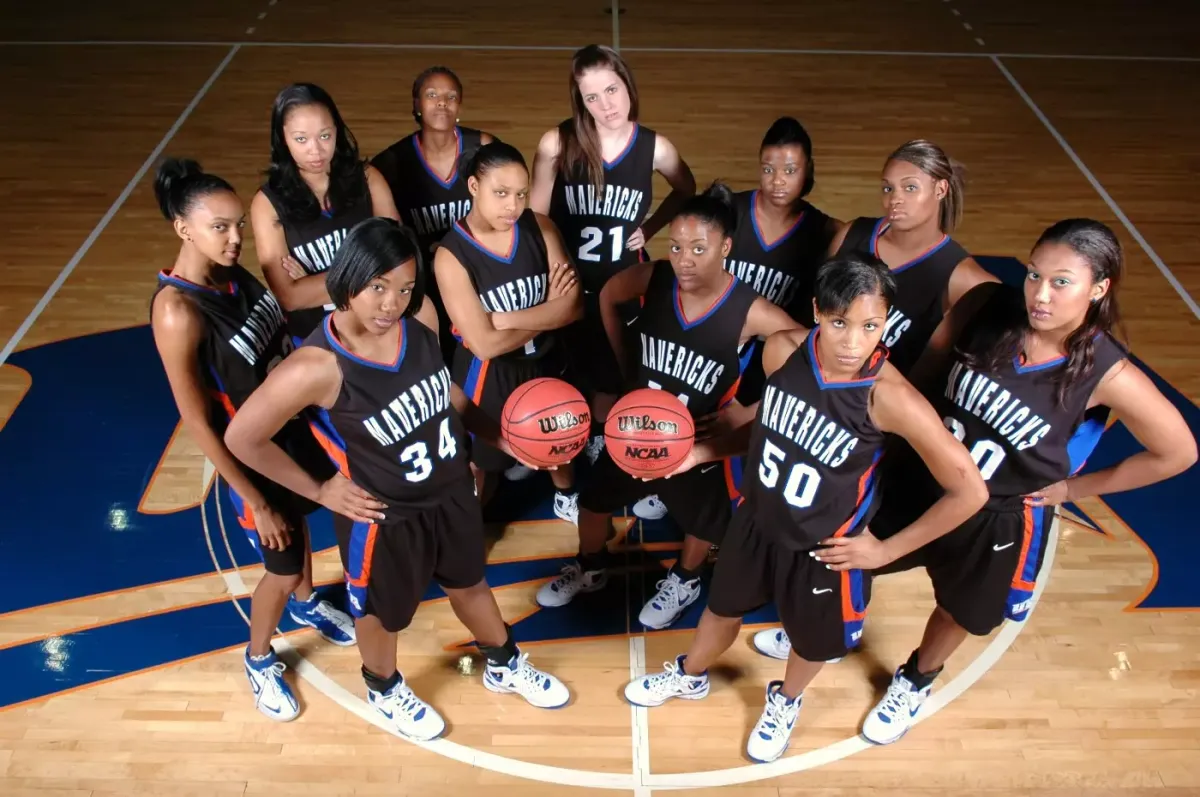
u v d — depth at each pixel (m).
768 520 2.55
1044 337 2.38
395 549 2.59
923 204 2.80
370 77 8.32
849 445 2.34
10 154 6.84
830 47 9.22
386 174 3.86
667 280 2.92
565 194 3.81
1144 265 5.74
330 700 3.16
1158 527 3.91
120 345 4.89
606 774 2.93
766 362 2.63
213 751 2.98
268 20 9.66
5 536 3.76
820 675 3.27
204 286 2.56
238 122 7.42
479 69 8.51
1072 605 3.55
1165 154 7.21
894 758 2.99
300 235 3.28
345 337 2.30
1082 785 2.91
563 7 10.12
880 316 2.14
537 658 3.32
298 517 2.82
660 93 8.06
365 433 2.39
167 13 9.80
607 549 3.77
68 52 8.76
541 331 3.31
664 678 3.11
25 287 5.33
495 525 3.93
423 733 3.00
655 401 2.75
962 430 2.57
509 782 2.90
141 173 6.62
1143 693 3.21
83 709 3.10
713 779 2.92
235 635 3.39
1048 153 7.20
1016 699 3.19
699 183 6.57
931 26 9.84
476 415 2.88
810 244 3.33
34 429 4.30
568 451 2.83
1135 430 2.42
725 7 10.20
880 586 3.65
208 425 2.60
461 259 3.14
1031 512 2.61
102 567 3.65
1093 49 9.31
